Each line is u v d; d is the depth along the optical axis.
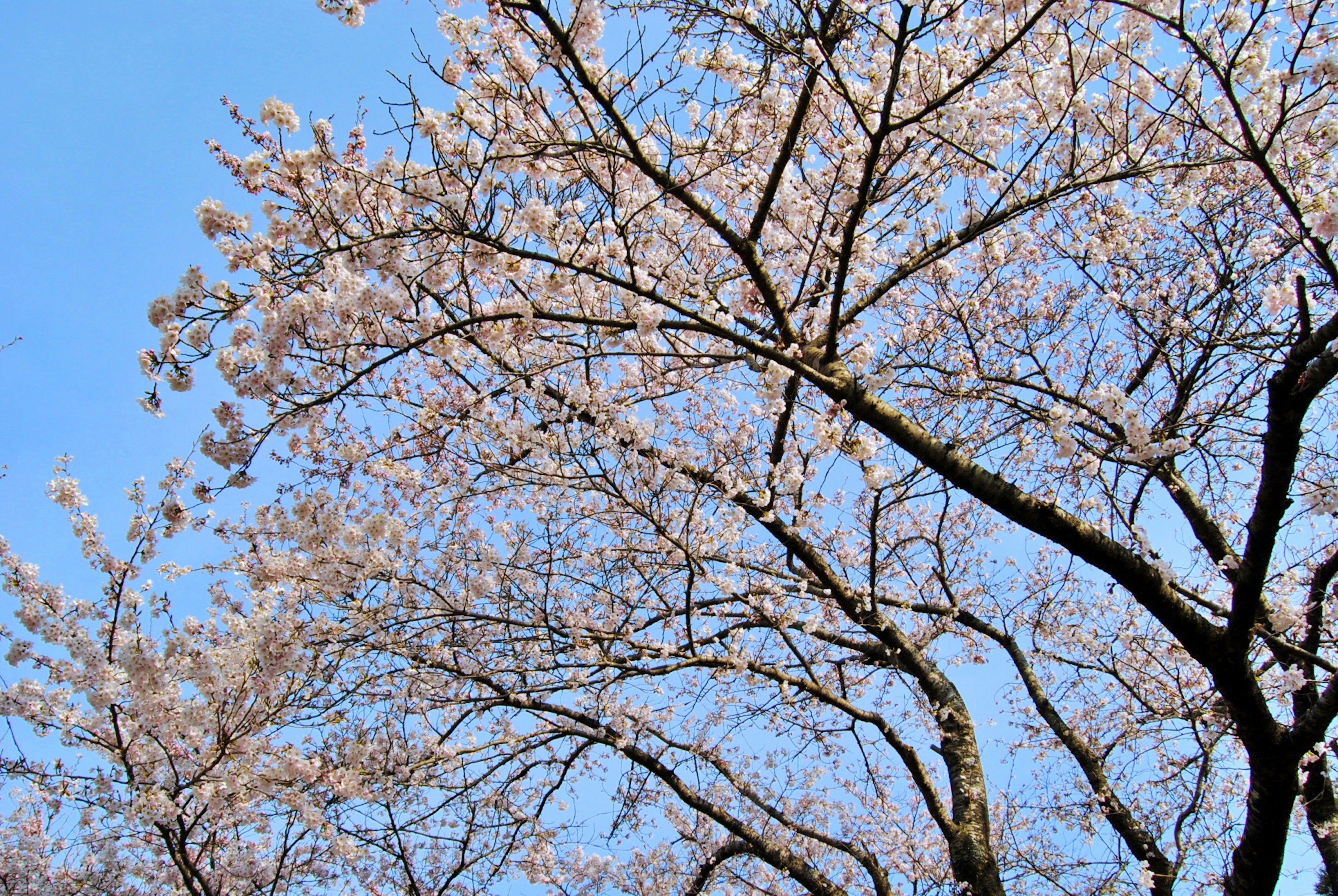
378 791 5.48
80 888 5.49
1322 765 6.60
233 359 3.98
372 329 4.43
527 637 6.09
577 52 4.59
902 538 8.00
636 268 5.12
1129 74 5.37
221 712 4.63
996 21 4.83
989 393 5.41
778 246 6.30
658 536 6.18
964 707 6.77
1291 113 4.77
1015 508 4.49
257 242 4.02
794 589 6.80
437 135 4.25
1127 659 7.39
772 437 6.46
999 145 5.66
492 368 5.43
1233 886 5.03
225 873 5.07
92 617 4.40
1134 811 7.30
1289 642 5.34
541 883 6.86
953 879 6.23
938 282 6.32
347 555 4.89
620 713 6.45
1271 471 4.14
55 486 4.39
